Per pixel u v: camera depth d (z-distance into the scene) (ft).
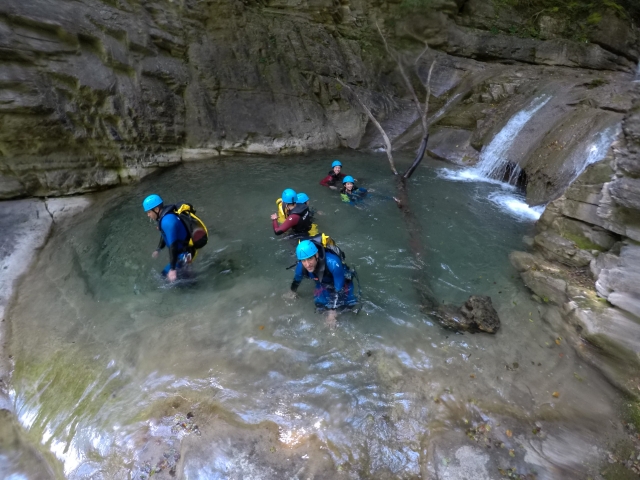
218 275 15.60
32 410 10.83
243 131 29.76
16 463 9.86
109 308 13.91
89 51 22.22
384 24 41.14
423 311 13.51
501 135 28.25
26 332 12.96
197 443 9.55
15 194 19.02
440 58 40.34
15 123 18.26
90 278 15.43
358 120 34.40
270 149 30.53
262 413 10.23
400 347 12.05
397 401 10.39
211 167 27.07
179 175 25.43
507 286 14.61
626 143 12.21
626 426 9.57
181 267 14.82
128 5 25.00
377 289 14.70
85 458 9.61
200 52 28.89
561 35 42.80
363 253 16.98
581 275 13.66
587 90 27.27
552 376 10.88
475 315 12.59
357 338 12.43
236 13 31.01
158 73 25.98
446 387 10.68
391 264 16.25
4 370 11.81
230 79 29.94
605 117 21.27
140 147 24.52
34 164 19.58
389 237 18.33
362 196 22.34
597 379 10.77
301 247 11.90
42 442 10.19
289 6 36.22
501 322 12.86
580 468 8.69
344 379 11.09
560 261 14.75
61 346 12.40
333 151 32.78
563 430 9.50
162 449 9.50
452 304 13.79
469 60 40.86
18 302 14.28
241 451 9.34
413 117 36.78
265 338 12.48
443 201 22.54
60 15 20.58
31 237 17.56
